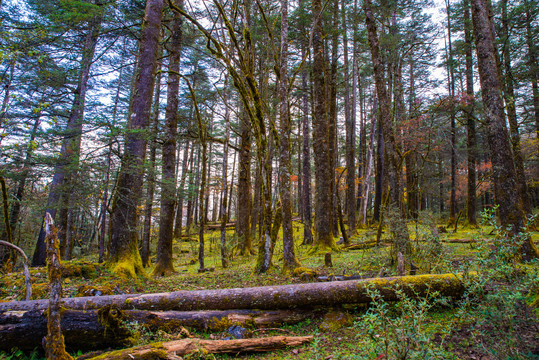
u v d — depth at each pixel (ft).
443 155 66.28
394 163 27.09
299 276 21.81
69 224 46.39
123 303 14.51
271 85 47.88
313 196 117.80
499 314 8.60
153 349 11.06
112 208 27.07
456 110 44.62
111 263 25.76
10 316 12.10
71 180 26.45
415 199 48.93
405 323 8.23
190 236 83.61
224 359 11.76
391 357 7.85
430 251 20.40
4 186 25.75
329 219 40.19
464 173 86.17
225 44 29.07
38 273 22.94
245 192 49.83
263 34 39.01
